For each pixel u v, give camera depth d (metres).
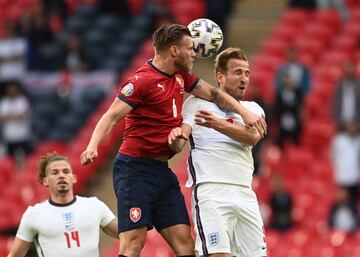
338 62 64.25
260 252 29.22
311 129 59.12
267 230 53.69
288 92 57.53
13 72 70.50
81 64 68.25
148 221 28.45
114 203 60.91
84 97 67.12
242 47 67.19
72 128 65.81
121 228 28.53
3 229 62.19
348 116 56.00
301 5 68.56
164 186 28.70
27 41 70.75
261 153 56.41
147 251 53.84
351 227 52.75
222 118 29.14
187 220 28.97
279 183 53.97
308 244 52.78
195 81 29.12
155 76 28.12
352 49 65.50
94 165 62.25
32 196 62.75
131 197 28.41
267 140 57.69
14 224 61.91
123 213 28.47
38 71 70.25
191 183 29.34
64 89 68.00
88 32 71.44
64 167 31.59
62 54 69.19
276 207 53.69
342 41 65.94
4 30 73.06
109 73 67.50
